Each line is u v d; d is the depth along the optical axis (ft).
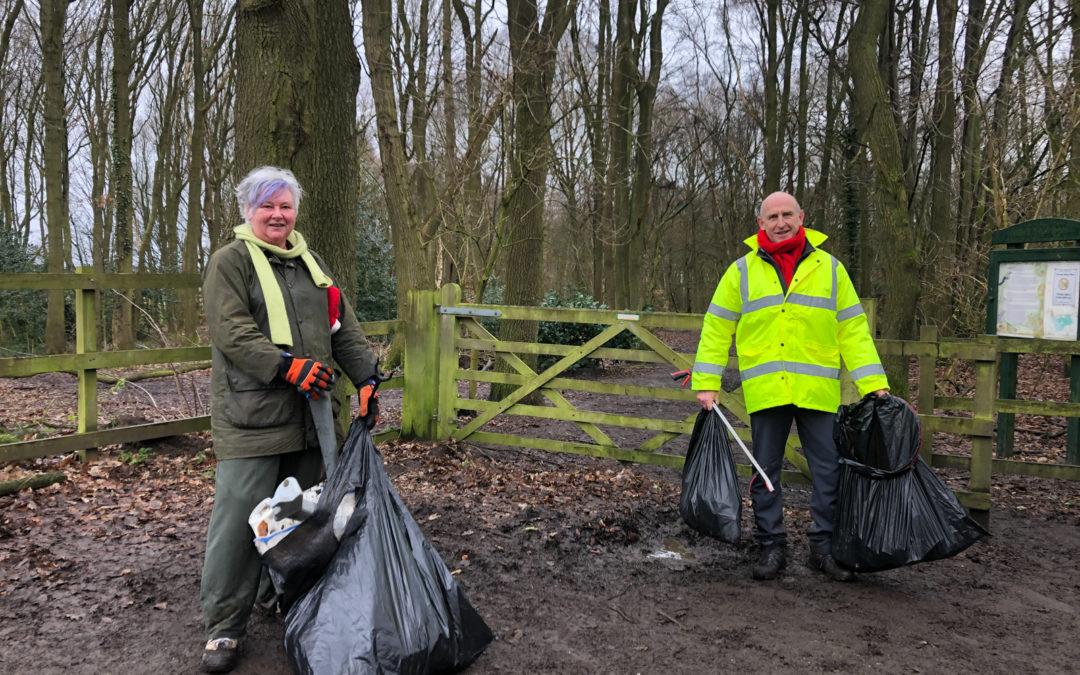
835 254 61.82
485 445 18.99
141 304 56.65
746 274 11.16
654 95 63.16
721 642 9.05
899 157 30.12
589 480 15.97
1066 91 30.68
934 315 40.78
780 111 65.51
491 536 12.23
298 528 7.46
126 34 44.73
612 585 10.81
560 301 44.83
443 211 31.91
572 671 8.23
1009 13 43.65
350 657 6.77
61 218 43.70
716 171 81.15
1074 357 18.57
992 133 32.91
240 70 15.96
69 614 9.11
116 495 13.64
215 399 7.96
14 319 48.42
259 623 9.04
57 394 26.94
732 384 21.02
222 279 7.72
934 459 13.88
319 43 16.63
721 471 11.11
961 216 43.21
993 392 13.14
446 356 18.08
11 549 10.88
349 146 17.48
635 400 33.09
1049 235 18.94
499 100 27.32
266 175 8.13
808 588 10.85
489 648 8.63
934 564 11.95
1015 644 9.12
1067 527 14.05
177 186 66.13
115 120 45.14
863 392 10.78
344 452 8.03
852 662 8.59
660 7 62.08
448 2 48.03
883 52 43.09
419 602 7.43
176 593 9.82
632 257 67.31
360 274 54.03
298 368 7.56
